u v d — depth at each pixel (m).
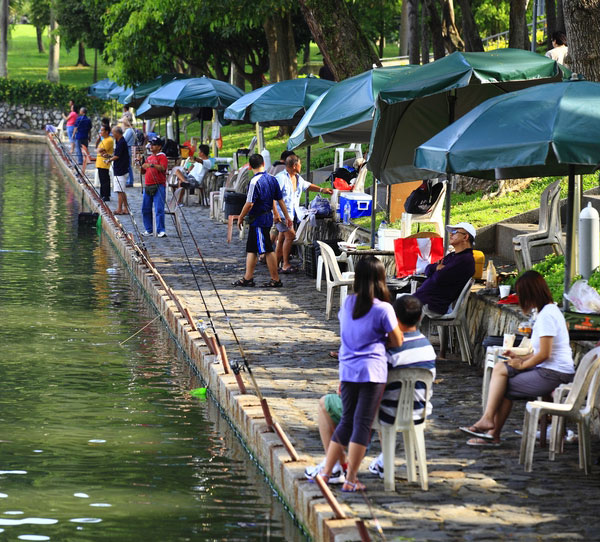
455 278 13.88
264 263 24.12
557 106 10.46
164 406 13.05
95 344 16.62
